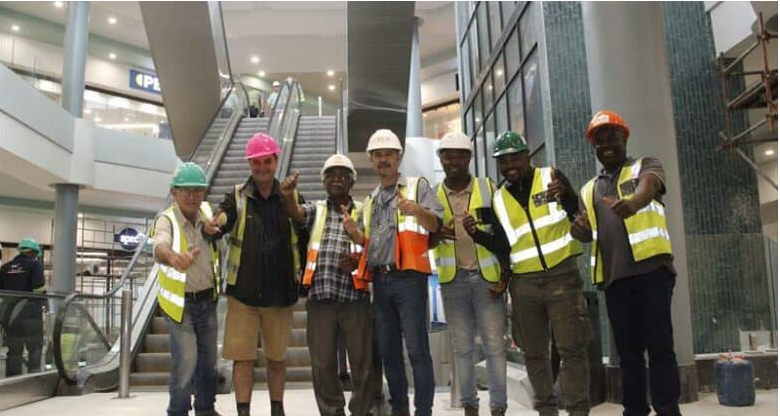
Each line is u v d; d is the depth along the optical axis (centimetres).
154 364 683
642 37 491
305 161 1235
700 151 602
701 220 587
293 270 390
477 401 360
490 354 351
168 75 1246
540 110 652
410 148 1703
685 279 482
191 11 1084
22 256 723
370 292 393
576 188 580
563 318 334
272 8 2134
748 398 449
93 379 616
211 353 385
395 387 357
